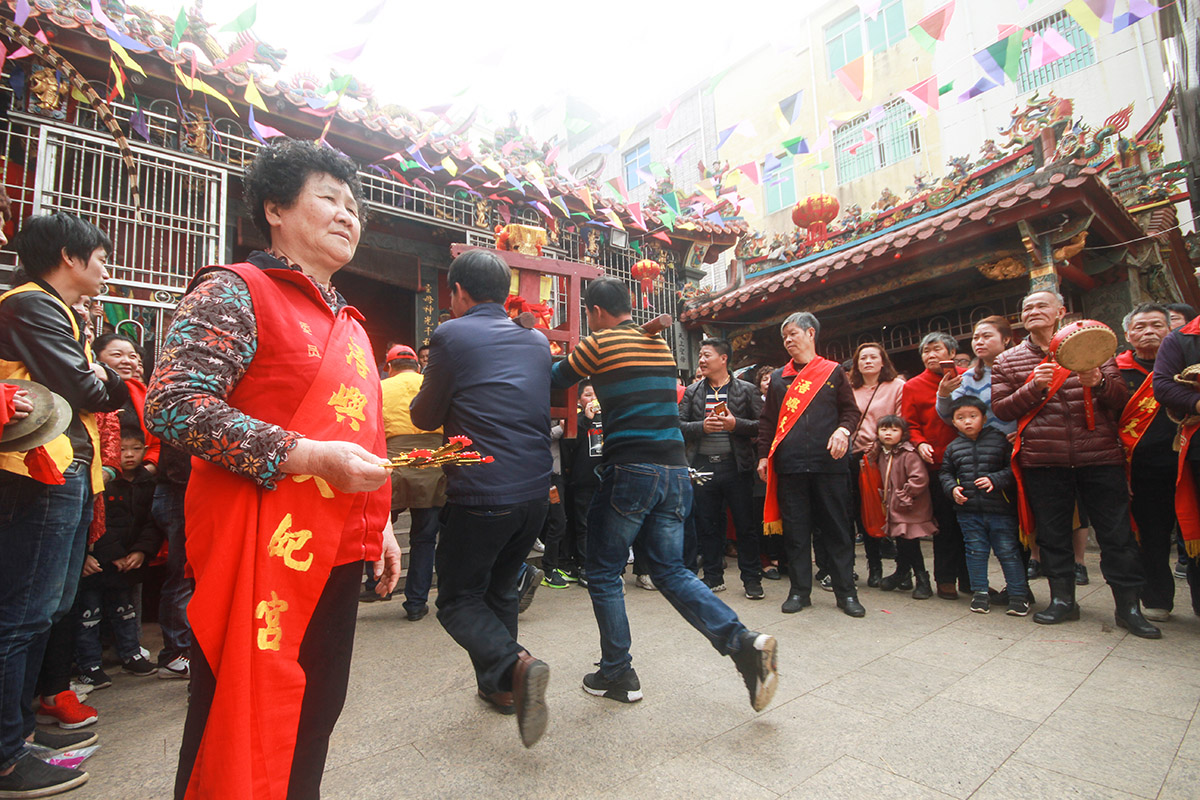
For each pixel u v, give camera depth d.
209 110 5.18
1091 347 2.68
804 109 15.57
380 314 8.40
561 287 3.76
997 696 2.15
